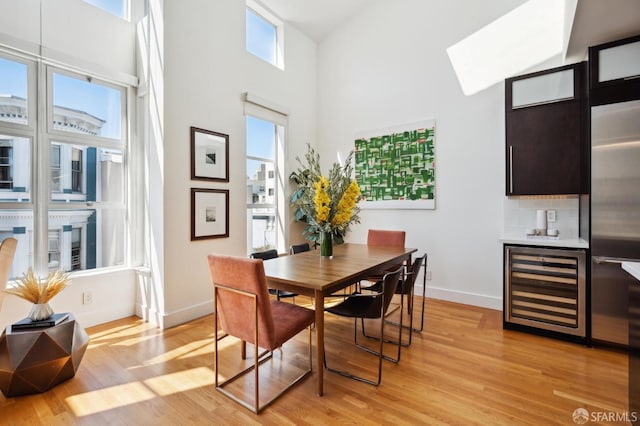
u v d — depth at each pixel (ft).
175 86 10.21
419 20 13.41
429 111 13.19
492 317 10.82
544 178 9.59
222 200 11.76
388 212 14.29
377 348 8.48
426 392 6.47
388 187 14.24
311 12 14.84
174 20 10.15
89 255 10.25
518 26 11.19
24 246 8.84
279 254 15.08
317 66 16.87
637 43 7.98
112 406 6.02
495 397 6.28
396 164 14.01
